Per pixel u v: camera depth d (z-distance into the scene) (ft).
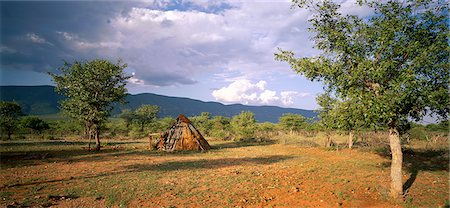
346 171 53.83
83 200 35.27
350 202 34.32
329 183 43.91
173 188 41.09
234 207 32.71
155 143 111.75
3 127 161.99
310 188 41.04
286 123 199.62
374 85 32.48
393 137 35.53
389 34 30.14
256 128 196.54
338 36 34.42
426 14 31.60
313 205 33.53
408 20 32.17
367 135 112.47
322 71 34.88
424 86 29.40
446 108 32.32
